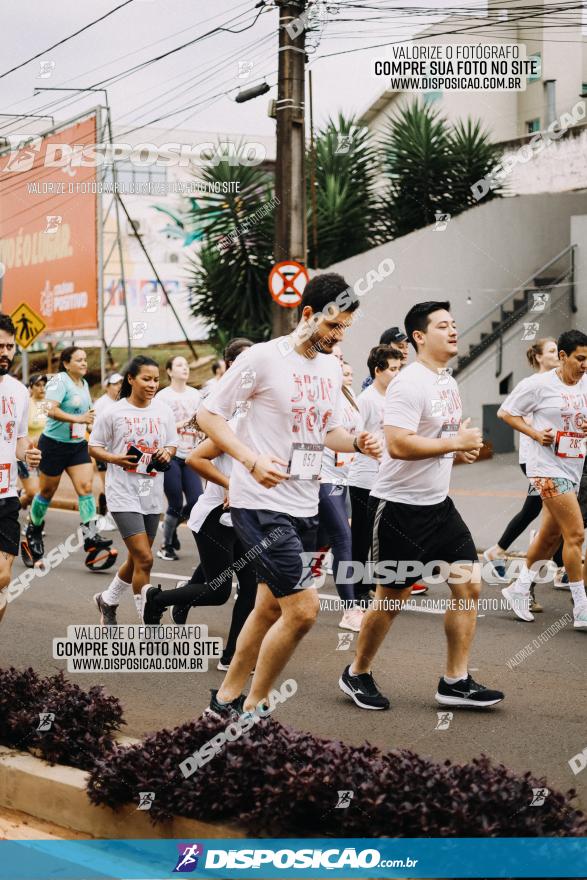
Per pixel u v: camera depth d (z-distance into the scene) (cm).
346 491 780
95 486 1376
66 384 985
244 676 479
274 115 1201
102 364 2112
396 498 538
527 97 2020
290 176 1193
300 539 459
